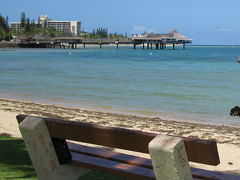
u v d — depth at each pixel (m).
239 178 3.52
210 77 45.06
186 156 3.03
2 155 8.02
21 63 72.31
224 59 98.81
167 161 2.97
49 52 137.50
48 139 4.16
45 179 4.22
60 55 113.12
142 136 3.42
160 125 16.58
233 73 51.75
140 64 73.75
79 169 4.42
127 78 43.38
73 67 62.78
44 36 197.88
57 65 67.56
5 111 18.84
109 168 3.98
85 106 22.98
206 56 121.12
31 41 191.50
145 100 25.66
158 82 38.81
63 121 4.01
